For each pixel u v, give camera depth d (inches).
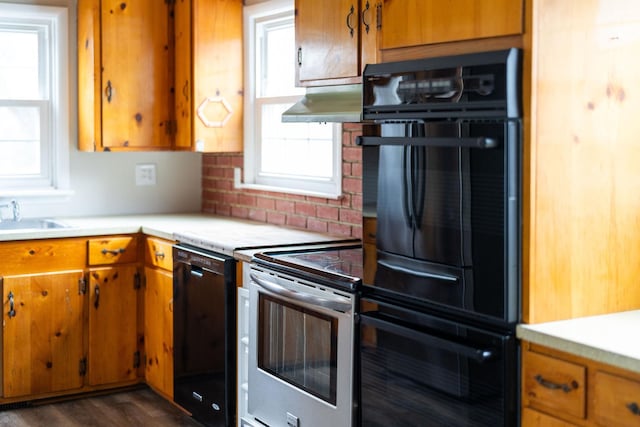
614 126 85.7
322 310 107.2
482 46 85.7
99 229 159.6
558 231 82.9
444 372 88.8
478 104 83.3
